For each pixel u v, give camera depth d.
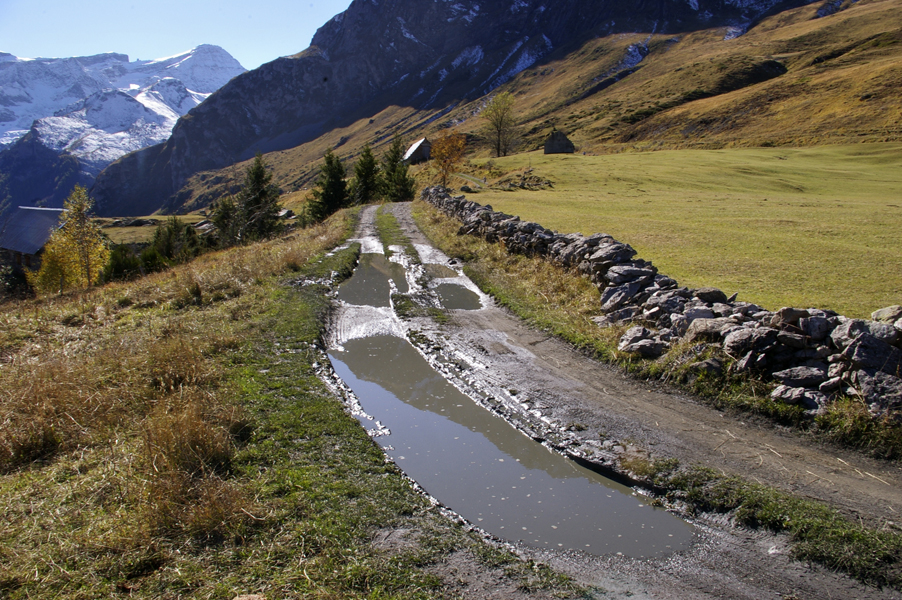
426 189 35.91
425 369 8.55
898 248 17.14
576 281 11.96
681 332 8.34
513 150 125.38
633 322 9.38
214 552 3.96
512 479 5.57
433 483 5.43
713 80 138.12
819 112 87.38
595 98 180.62
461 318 10.93
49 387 6.20
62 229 32.94
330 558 3.96
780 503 4.82
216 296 11.80
